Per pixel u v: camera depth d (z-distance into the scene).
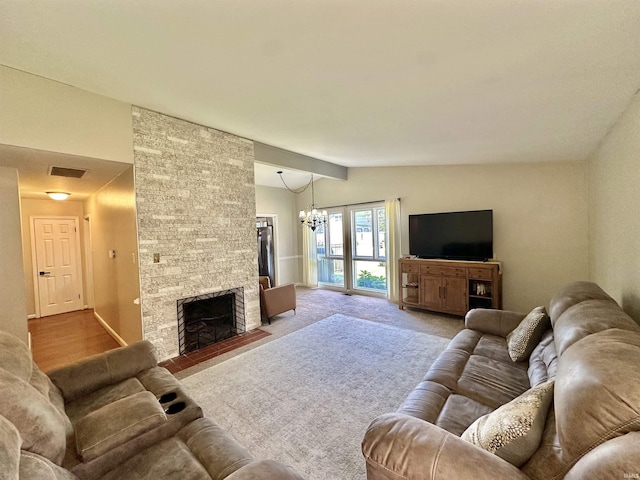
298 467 1.69
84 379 1.78
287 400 2.37
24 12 1.47
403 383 2.59
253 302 4.16
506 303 4.49
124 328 3.56
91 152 2.66
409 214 5.53
